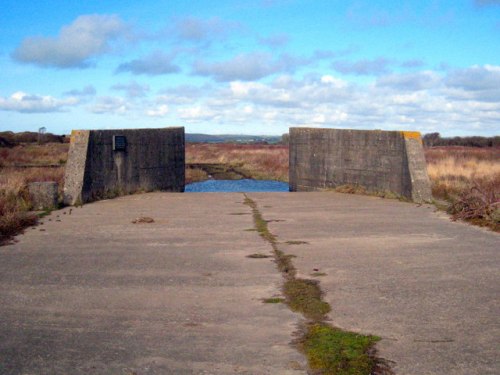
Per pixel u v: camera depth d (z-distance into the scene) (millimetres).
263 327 5727
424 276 7668
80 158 15797
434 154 39406
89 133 16109
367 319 5910
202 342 5336
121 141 17750
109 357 4988
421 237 10562
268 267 8242
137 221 12266
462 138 65188
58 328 5742
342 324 5766
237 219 12828
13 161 36406
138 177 18938
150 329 5703
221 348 5184
